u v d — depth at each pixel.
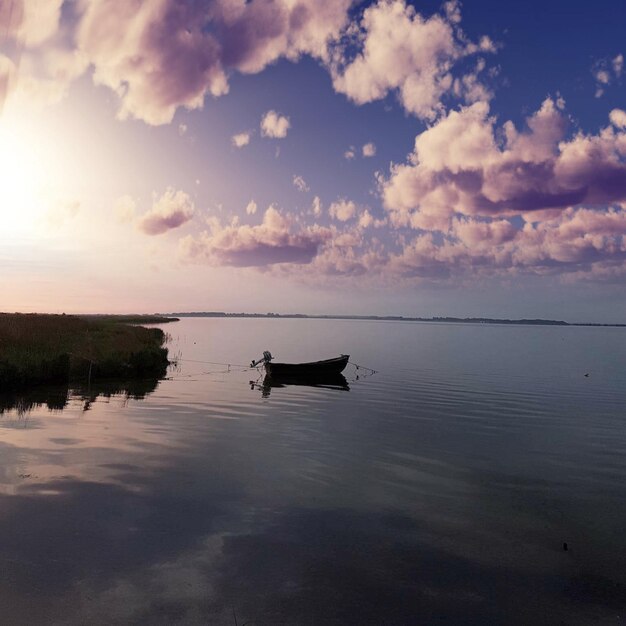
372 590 6.49
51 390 22.83
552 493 10.73
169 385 26.41
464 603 6.28
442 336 119.56
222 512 8.91
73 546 7.30
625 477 12.02
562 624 5.89
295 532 8.21
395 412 20.25
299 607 6.02
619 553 7.85
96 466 11.26
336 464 12.36
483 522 8.98
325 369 32.78
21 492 9.38
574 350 71.31
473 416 19.77
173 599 6.05
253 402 21.94
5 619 5.48
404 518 9.03
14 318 41.97
